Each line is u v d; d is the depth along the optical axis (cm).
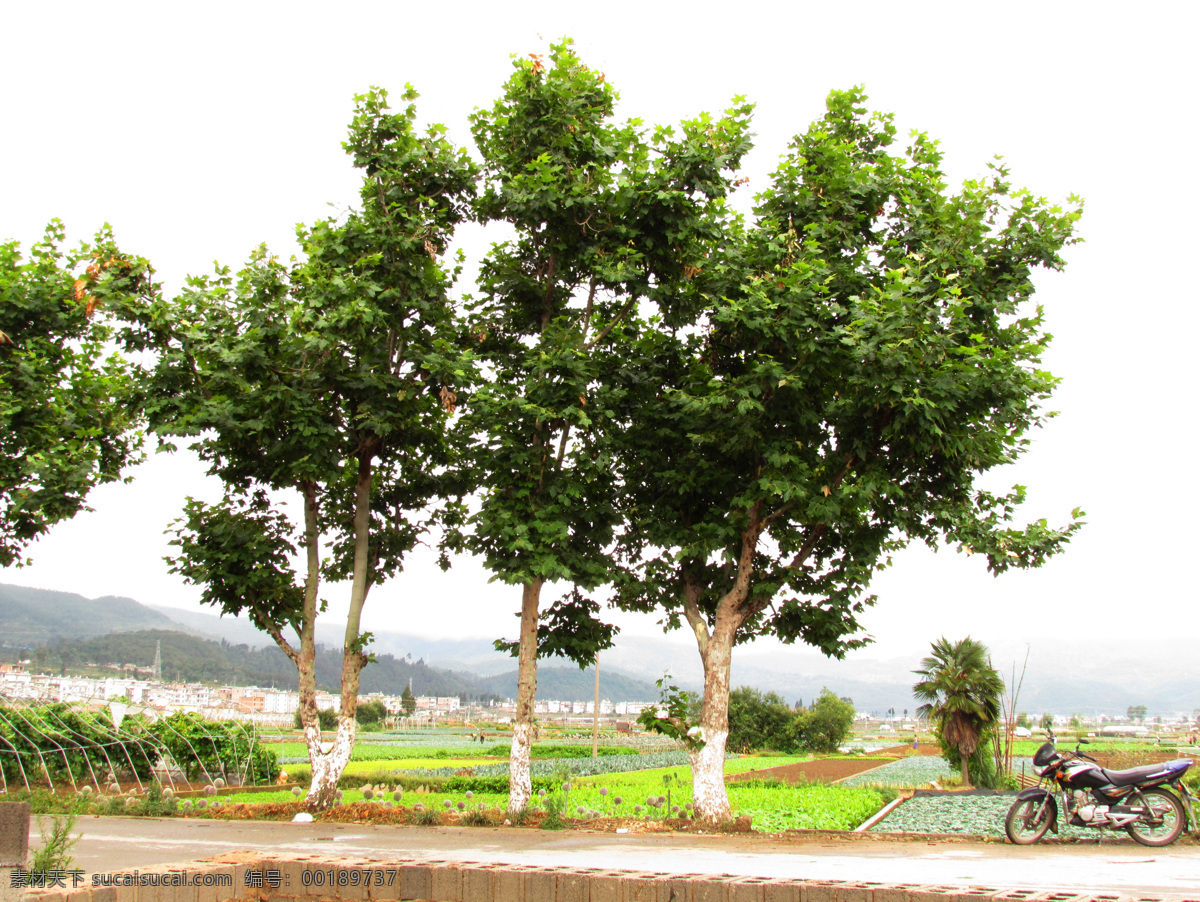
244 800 2431
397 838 1323
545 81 1684
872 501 1605
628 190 1622
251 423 1558
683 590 1745
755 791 3216
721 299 1609
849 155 1717
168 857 1104
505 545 1564
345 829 1458
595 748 4834
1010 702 3541
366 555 1770
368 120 1747
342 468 1764
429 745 8138
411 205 1742
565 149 1688
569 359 1534
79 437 2108
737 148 1686
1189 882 867
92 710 2927
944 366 1418
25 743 2553
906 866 1004
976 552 1580
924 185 1705
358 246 1678
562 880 734
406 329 1720
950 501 1625
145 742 2912
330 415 1673
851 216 1697
